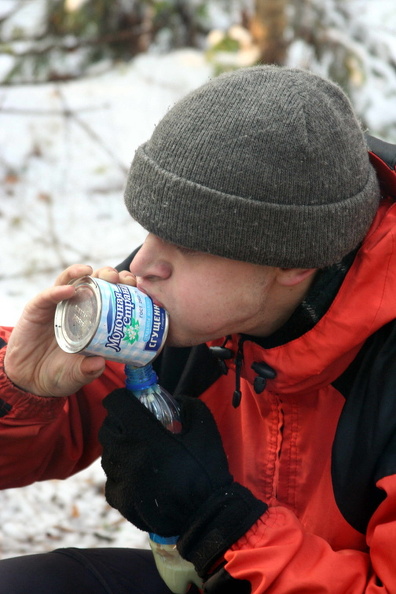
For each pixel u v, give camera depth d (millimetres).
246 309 1248
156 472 1289
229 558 1262
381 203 1369
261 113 1151
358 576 1240
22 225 3670
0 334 1541
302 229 1164
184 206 1155
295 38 4023
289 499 1406
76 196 3838
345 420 1307
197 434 1325
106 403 1354
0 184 3863
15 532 2254
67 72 4414
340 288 1260
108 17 4391
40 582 1431
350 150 1210
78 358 1377
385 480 1222
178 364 1556
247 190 1146
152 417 1316
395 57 4180
